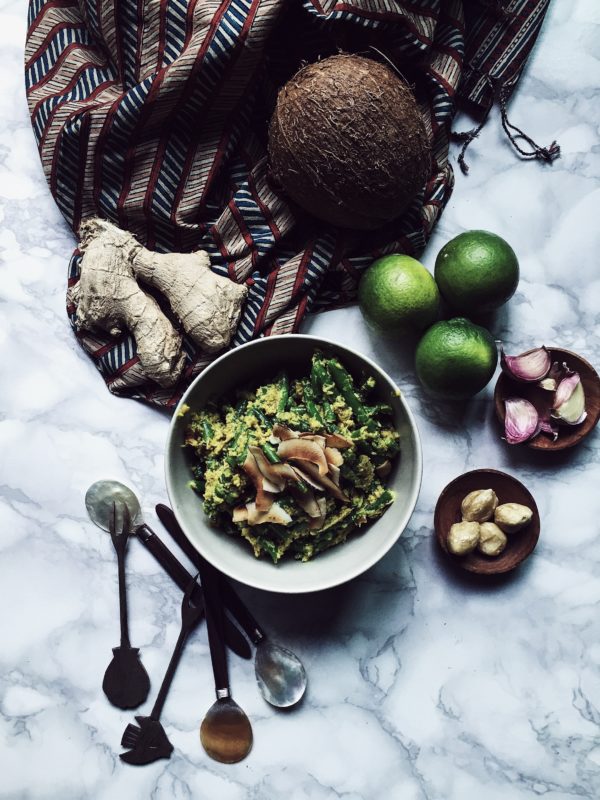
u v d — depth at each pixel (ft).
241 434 3.17
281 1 3.20
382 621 3.57
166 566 3.53
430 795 3.51
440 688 3.55
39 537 3.64
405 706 3.55
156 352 3.39
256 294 3.51
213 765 3.54
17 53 3.73
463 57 3.51
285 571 3.22
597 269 3.63
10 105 3.72
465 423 3.60
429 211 3.53
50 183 3.51
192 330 3.39
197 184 3.48
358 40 3.43
